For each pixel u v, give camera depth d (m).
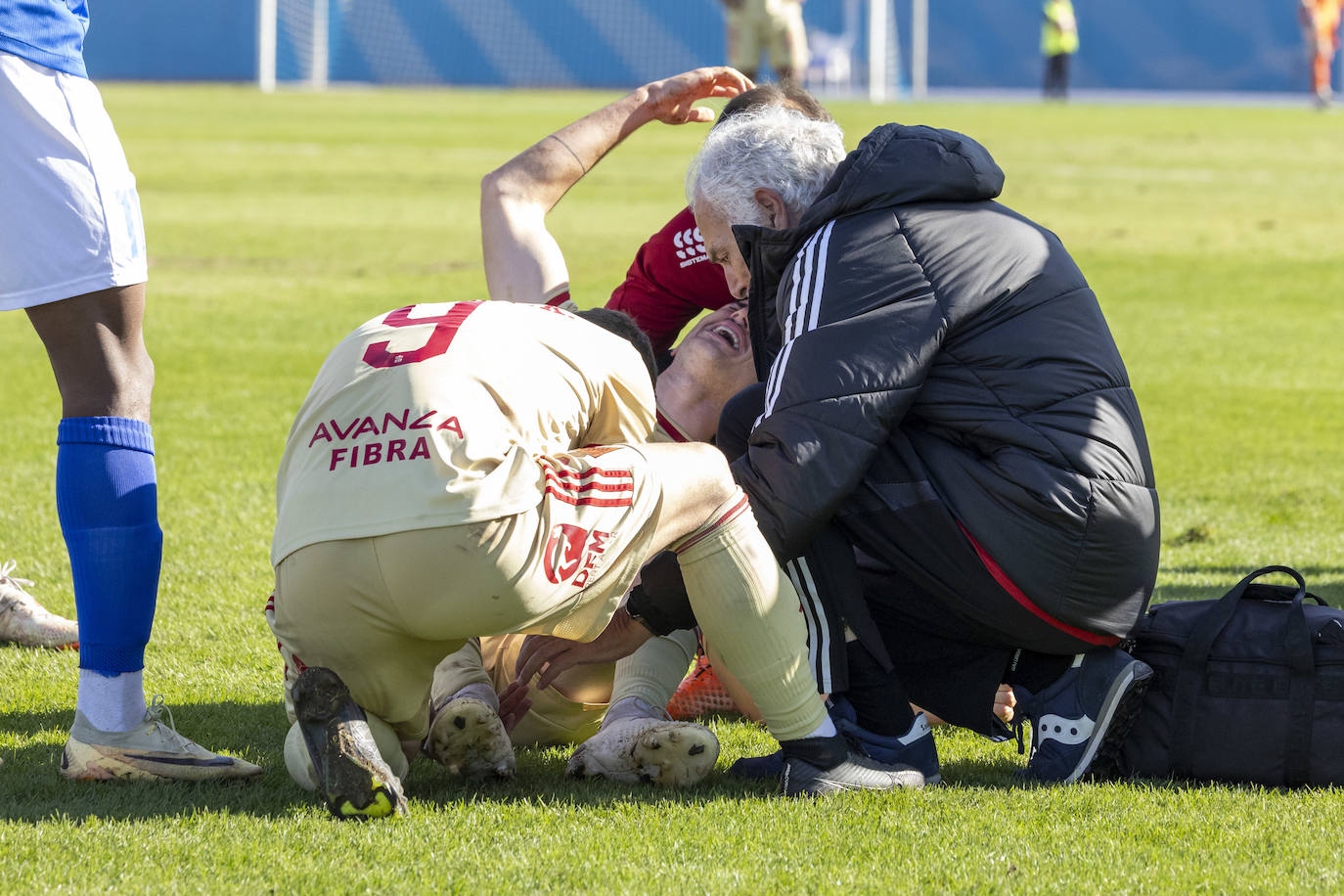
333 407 9.97
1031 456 10.70
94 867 8.93
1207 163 82.31
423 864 9.04
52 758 11.34
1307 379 31.50
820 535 11.02
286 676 10.50
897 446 10.96
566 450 10.33
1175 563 18.02
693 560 10.31
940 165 11.32
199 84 170.25
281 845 9.33
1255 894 8.76
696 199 12.22
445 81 177.25
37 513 19.53
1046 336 10.97
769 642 10.41
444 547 9.38
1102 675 11.10
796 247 11.55
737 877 8.92
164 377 29.64
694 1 175.38
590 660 11.25
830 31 173.50
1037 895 8.73
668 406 13.27
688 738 10.70
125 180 10.90
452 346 10.04
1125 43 173.75
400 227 55.38
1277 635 10.98
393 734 10.54
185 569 17.34
